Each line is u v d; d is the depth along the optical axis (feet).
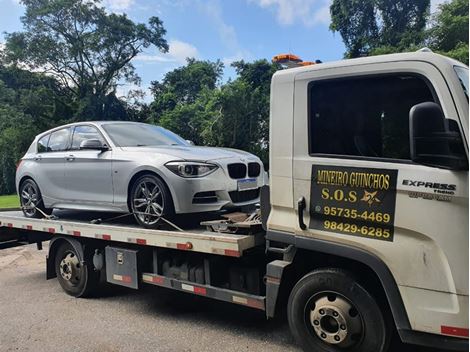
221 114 108.68
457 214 9.68
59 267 21.13
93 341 15.12
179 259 16.43
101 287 20.58
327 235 11.63
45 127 141.18
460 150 9.59
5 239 24.63
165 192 16.74
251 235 14.20
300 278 13.20
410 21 108.99
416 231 10.19
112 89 165.78
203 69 186.50
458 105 9.71
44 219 21.85
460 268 9.72
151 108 174.09
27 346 14.96
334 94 11.62
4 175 141.38
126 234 17.52
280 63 13.38
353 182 11.15
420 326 10.30
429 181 9.95
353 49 108.99
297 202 12.12
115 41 157.07
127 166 17.98
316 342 12.32
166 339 15.06
